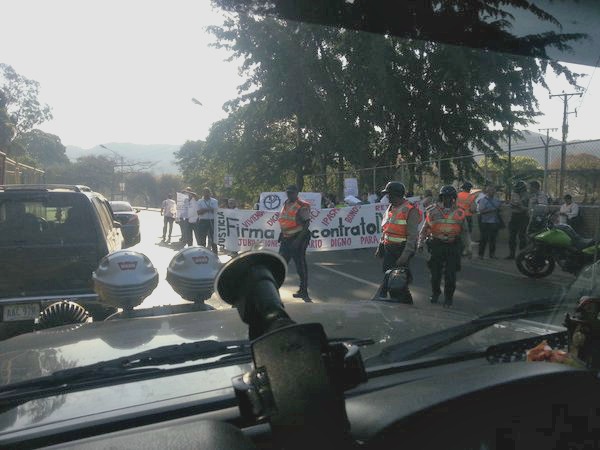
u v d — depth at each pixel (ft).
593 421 4.62
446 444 4.30
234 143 93.86
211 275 11.02
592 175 41.75
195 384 6.27
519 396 4.43
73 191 22.16
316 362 3.42
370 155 63.57
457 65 43.68
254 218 49.06
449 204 26.20
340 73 55.42
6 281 20.97
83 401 5.96
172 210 69.31
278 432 3.44
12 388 6.24
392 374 6.76
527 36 13.30
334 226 47.78
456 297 28.84
